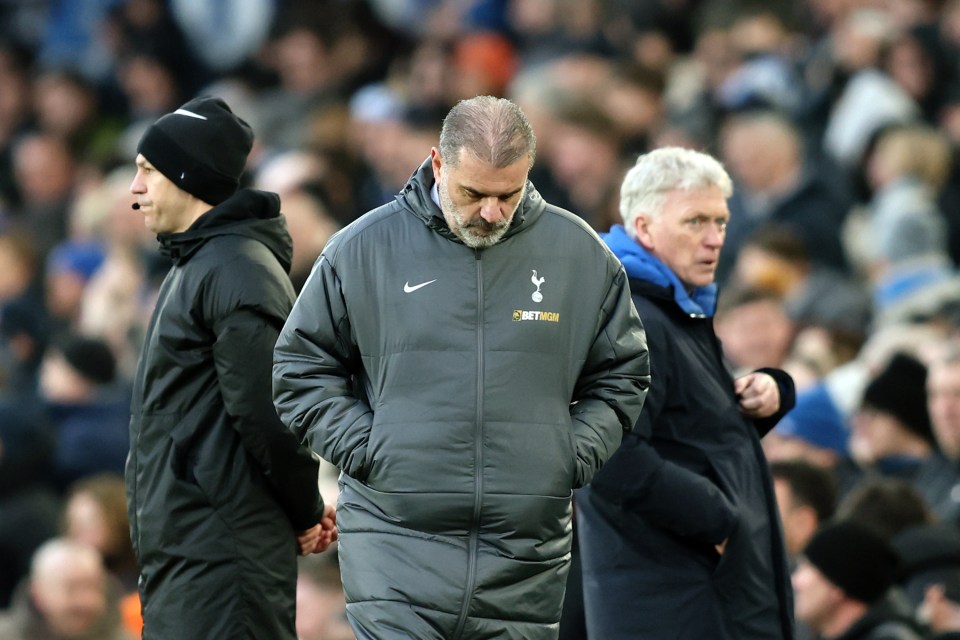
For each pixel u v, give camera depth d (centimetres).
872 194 4562
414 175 1984
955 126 4825
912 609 2702
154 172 2181
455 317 1933
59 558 3372
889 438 3216
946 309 3759
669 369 2253
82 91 6431
